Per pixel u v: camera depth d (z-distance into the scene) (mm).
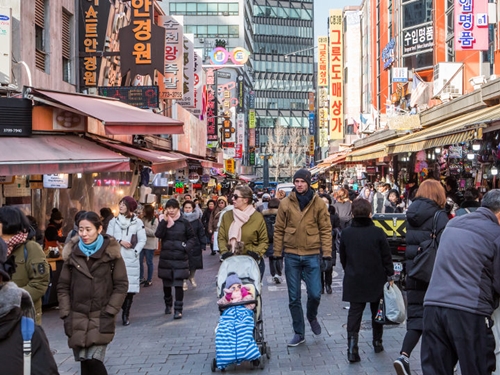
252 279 7191
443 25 24766
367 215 7070
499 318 4738
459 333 4422
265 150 120312
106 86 16516
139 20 16172
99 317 5586
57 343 8398
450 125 14086
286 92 129000
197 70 30188
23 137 10250
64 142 10367
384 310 6930
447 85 21094
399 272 10680
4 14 10820
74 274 5645
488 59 18922
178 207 9992
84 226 5605
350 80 51875
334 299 10977
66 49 15570
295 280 7637
